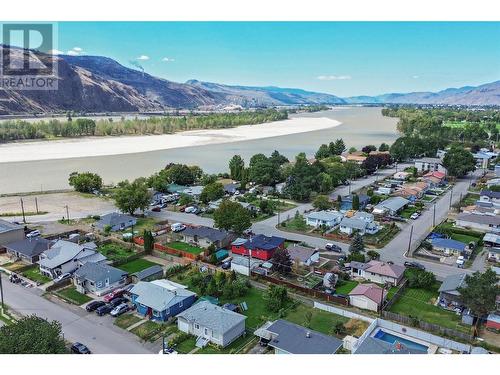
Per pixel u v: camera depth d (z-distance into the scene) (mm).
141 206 79875
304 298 47438
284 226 74438
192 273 54156
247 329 41094
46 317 42875
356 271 54312
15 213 81000
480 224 72250
